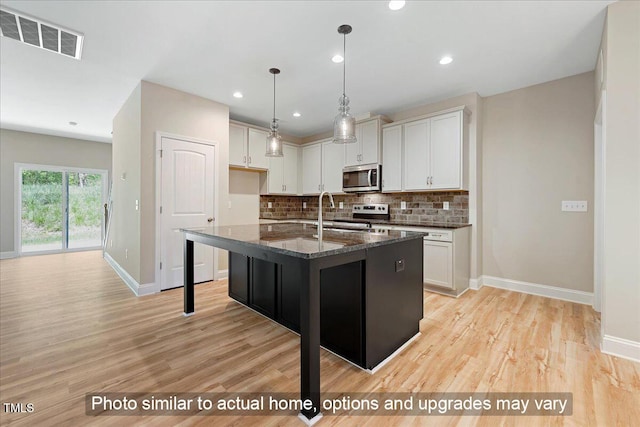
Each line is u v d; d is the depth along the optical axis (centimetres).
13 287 361
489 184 366
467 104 362
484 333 234
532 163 334
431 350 208
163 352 204
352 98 376
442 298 322
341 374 179
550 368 184
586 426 136
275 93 360
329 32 232
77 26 223
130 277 361
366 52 262
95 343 216
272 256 165
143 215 327
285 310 245
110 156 664
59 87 343
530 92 335
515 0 195
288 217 584
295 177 555
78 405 150
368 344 181
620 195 198
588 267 301
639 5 190
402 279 212
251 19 215
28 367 184
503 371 181
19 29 227
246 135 462
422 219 414
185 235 270
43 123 507
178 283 357
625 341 196
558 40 243
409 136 391
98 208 661
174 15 210
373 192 445
